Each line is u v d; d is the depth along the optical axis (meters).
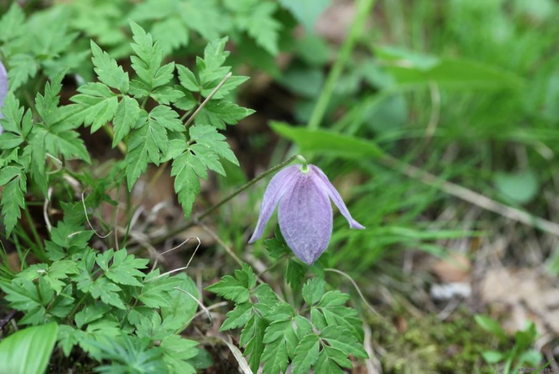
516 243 0.87
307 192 0.68
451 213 0.88
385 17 1.08
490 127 0.92
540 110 0.93
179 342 0.67
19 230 0.74
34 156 0.68
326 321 0.68
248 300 0.68
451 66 0.87
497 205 0.88
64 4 0.84
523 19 1.07
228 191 0.84
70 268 0.68
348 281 0.81
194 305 0.71
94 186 0.72
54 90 0.68
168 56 0.85
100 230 0.76
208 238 0.81
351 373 0.76
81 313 0.67
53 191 0.76
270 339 0.68
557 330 0.81
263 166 0.90
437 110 0.91
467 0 1.00
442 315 0.82
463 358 0.78
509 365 0.76
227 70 0.70
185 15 0.80
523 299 0.83
